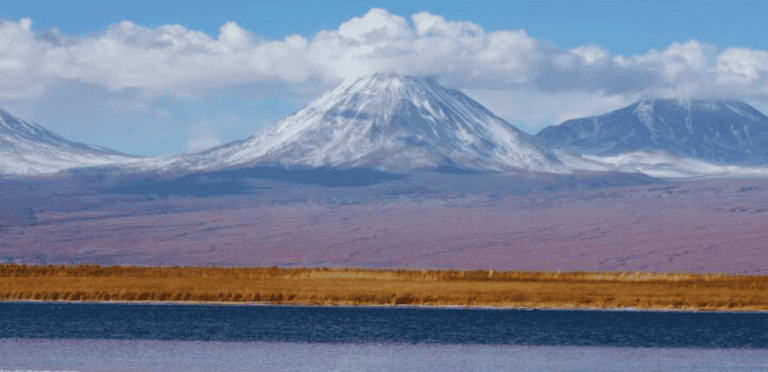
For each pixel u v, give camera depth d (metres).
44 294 112.56
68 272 158.38
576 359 72.06
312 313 98.69
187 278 147.38
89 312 97.94
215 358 71.50
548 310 103.25
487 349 76.50
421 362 70.75
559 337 82.44
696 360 71.62
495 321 93.25
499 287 132.25
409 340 80.56
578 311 102.56
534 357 73.00
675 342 79.88
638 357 73.06
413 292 120.50
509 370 68.00
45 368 66.94
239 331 84.75
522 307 106.56
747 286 137.50
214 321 91.31
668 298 113.19
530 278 157.25
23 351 73.69
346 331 85.25
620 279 155.62
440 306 107.06
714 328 88.50
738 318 96.75
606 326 89.75
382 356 73.12
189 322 90.38
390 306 107.06
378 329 86.75
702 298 114.00
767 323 92.69
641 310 104.12
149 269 170.75
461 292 120.88
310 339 80.56
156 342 78.31
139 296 112.62
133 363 69.00
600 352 75.19
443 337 82.12
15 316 94.19
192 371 66.44
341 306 106.75
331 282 140.62
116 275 154.25
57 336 80.88
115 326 87.06
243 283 134.88
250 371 66.81
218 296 112.62
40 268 167.75
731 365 69.81
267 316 95.81
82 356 71.69
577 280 153.88
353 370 67.56
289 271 169.12
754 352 75.31
